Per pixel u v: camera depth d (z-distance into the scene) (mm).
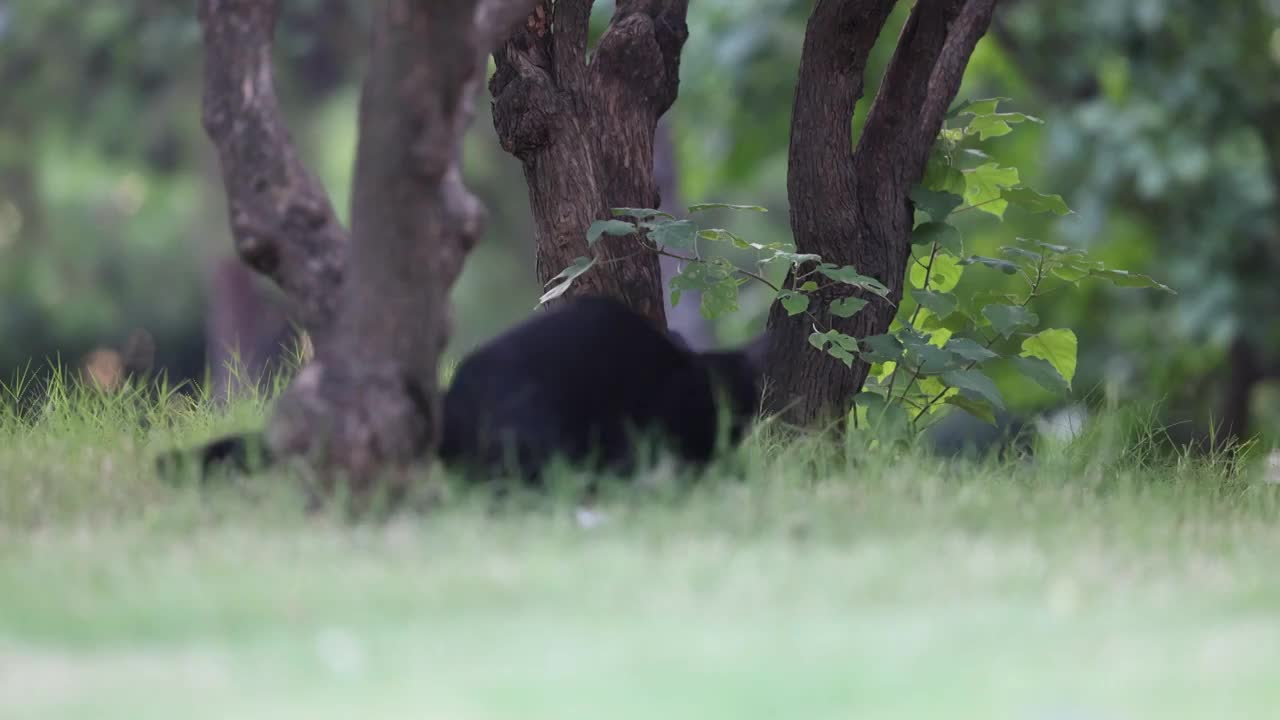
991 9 12383
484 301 41531
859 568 7363
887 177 12141
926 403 12984
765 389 11828
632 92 12188
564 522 8469
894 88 12172
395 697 5219
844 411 11930
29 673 5641
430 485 8781
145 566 7367
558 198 11906
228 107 9414
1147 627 6320
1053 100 27266
